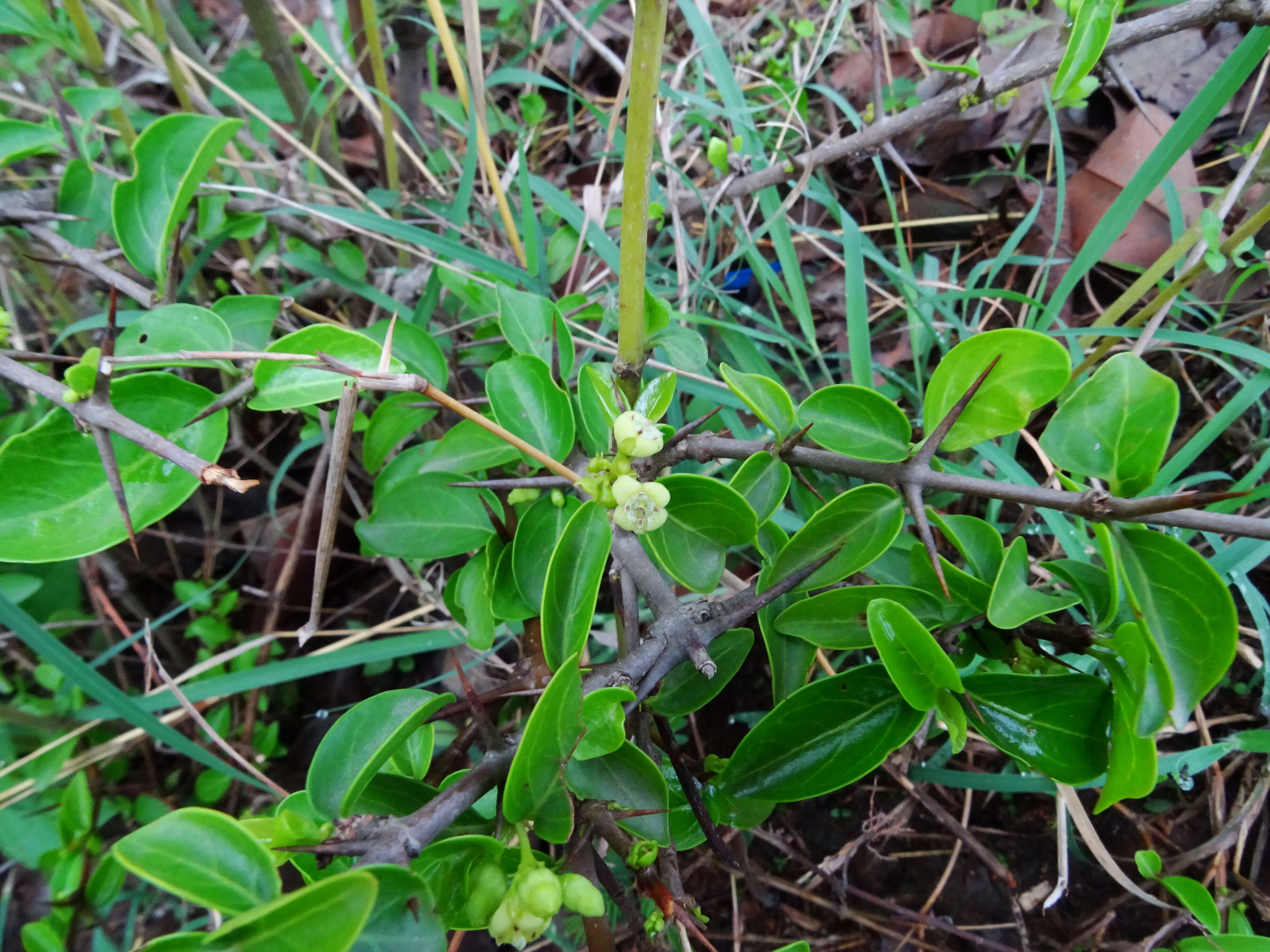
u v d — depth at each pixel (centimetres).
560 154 47
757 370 31
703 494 19
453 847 15
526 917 14
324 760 15
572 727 15
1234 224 33
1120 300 28
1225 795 28
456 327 29
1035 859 29
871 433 19
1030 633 18
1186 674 15
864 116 31
